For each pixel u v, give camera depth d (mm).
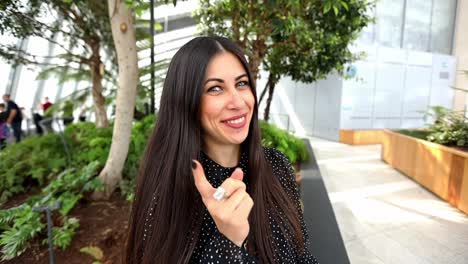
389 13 11234
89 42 5254
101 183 2867
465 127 4309
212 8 4793
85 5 4633
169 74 798
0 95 9875
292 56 5602
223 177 886
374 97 9945
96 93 5805
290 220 983
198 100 745
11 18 3857
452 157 3695
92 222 2506
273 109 13141
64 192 2814
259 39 4672
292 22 3297
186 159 771
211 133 794
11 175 3438
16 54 4613
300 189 3387
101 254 2049
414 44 12250
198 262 766
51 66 6445
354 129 9336
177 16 11344
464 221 3197
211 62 736
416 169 4637
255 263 812
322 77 6125
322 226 2402
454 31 13016
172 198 782
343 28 4652
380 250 2588
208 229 800
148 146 869
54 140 4520
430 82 11227
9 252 2006
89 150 4109
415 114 11031
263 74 10320
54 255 2072
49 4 4344
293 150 4953
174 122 785
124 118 3072
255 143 939
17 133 7809
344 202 3760
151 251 785
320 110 10414
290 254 952
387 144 5988
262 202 908
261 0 3621
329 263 1874
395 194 4074
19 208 2430
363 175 5027
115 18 2863
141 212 848
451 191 3695
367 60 9570
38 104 11195
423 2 11961
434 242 2740
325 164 5859
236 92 756
